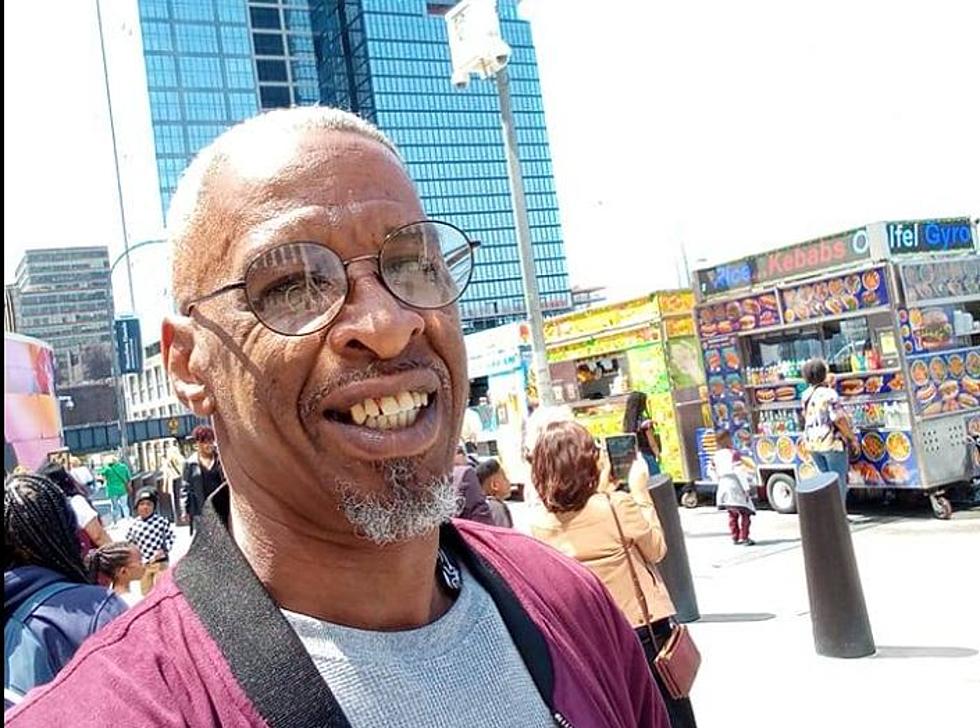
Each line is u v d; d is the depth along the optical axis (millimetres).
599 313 14383
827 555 5816
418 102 114188
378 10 112500
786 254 11102
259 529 1421
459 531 1717
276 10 117812
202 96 110188
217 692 1226
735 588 7938
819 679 5426
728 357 12023
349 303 1376
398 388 1376
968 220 10672
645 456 12016
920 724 4605
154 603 1353
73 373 48375
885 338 10133
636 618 3762
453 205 115500
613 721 1580
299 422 1354
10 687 2645
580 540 3832
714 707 5234
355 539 1393
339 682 1312
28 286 48062
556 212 125000
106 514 20656
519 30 125688
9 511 2873
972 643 5656
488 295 115562
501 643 1516
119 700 1178
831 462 9977
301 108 1519
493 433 18188
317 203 1401
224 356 1411
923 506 10820
